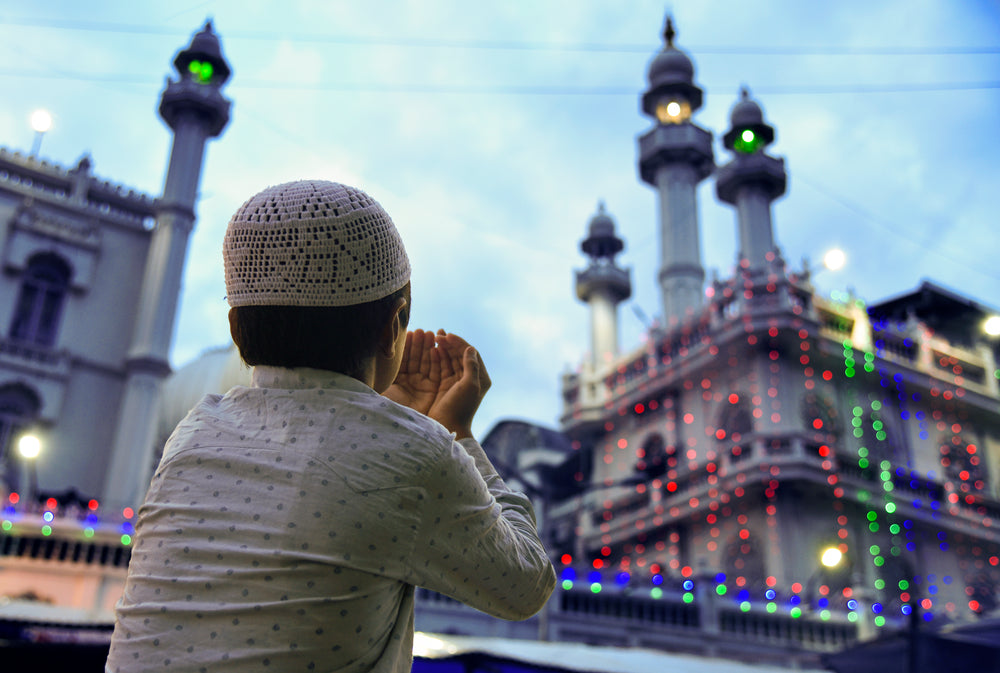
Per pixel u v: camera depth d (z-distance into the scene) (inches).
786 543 935.7
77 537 713.6
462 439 70.2
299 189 63.1
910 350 1126.4
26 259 1023.0
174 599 54.4
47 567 685.3
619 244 1444.4
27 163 1064.2
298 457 56.7
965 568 1056.2
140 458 974.4
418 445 58.1
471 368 72.7
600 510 1125.7
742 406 1012.5
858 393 1068.5
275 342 62.0
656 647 773.9
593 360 1334.9
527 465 1296.8
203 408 63.2
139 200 1122.0
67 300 1040.8
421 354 75.4
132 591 56.7
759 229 1159.6
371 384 64.4
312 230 60.9
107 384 1026.7
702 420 1055.6
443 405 70.9
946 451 1114.1
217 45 1173.1
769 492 962.7
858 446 1031.6
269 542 54.2
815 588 912.9
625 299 1413.6
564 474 1255.5
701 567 853.2
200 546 55.1
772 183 1187.3
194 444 59.5
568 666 275.3
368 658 55.6
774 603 849.5
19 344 980.6
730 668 311.6
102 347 1040.2
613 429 1189.1
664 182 1273.4
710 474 1007.6
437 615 668.7
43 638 402.9
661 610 802.8
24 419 966.4
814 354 1026.1
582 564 928.3
